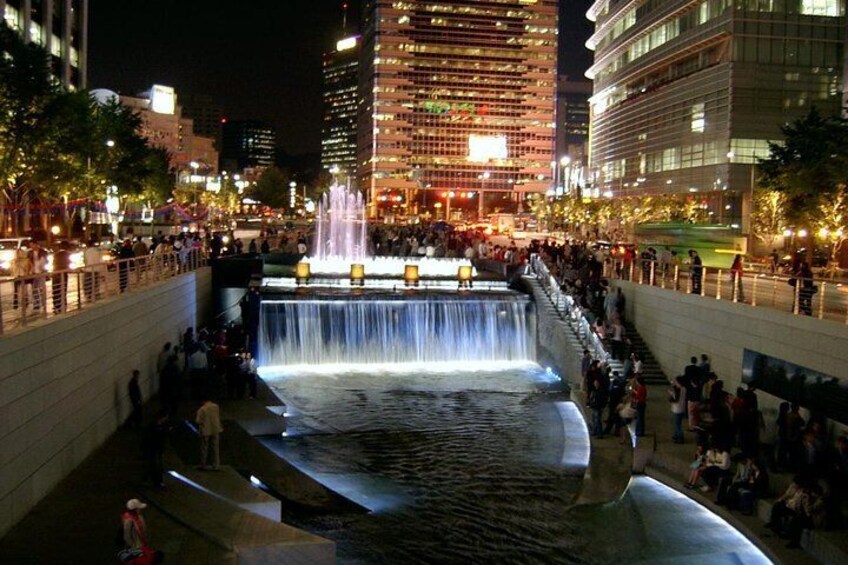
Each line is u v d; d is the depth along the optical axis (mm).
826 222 49406
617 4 127250
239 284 41844
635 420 24109
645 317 34125
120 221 75125
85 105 55375
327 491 21094
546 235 106250
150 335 26703
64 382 18109
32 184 52188
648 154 116438
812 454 18750
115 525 15609
